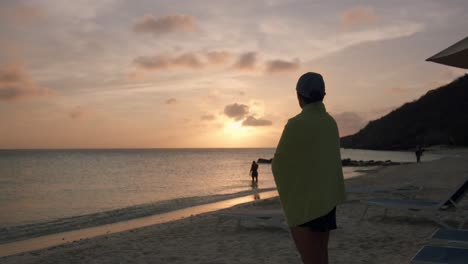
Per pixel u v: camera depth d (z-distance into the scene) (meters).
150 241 8.13
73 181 36.84
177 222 11.76
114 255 7.11
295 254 6.43
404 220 8.77
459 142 104.50
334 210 2.40
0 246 10.59
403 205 7.89
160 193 25.33
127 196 23.97
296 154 2.24
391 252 6.19
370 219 9.12
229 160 103.38
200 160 101.62
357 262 5.70
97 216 15.47
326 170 2.28
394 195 13.90
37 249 9.45
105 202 21.25
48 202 21.77
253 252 6.68
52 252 8.40
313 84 2.39
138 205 18.33
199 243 7.66
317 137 2.27
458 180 19.03
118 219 14.68
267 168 59.53
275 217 8.17
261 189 24.64
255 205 14.67
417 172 24.69
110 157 131.00
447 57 6.11
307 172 2.23
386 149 149.38
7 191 28.33
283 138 2.27
